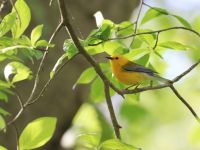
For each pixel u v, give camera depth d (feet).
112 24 29.63
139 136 69.51
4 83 26.45
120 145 24.20
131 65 34.45
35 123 24.58
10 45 26.84
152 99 71.10
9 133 44.24
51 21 43.86
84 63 46.57
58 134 47.93
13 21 27.02
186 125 74.43
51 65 44.50
